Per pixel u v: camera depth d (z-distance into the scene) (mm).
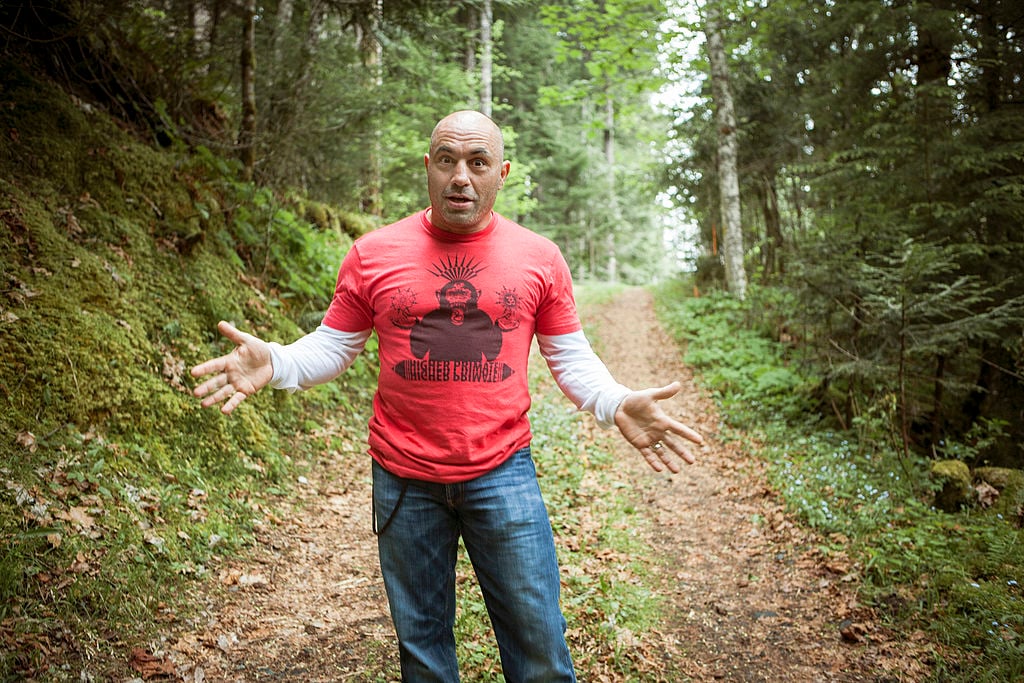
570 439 7250
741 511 5723
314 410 6164
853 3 7473
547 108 24672
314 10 8086
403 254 2066
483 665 3049
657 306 19297
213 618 3148
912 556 4203
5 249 4184
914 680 3221
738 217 14367
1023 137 6375
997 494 5102
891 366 6465
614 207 30922
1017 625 3443
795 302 7730
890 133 7496
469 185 1957
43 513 3074
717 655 3547
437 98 11359
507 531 2031
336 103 8625
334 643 3172
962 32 6727
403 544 2080
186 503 3873
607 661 3275
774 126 15109
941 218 6516
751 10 11883
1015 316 5957
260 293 6488
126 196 5547
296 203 8758
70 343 4008
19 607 2621
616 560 4535
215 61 7855
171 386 4609
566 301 2209
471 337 2021
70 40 6031
